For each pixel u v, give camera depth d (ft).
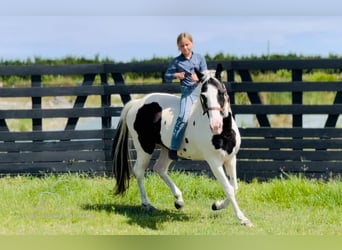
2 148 47.29
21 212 35.09
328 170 44.57
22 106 82.58
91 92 47.09
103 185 41.22
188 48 32.30
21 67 46.91
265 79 102.37
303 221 32.83
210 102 28.68
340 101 44.83
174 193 35.47
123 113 36.22
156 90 46.62
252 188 41.68
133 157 46.52
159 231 30.81
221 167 31.24
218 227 31.45
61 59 122.83
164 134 33.65
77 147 47.24
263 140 45.27
